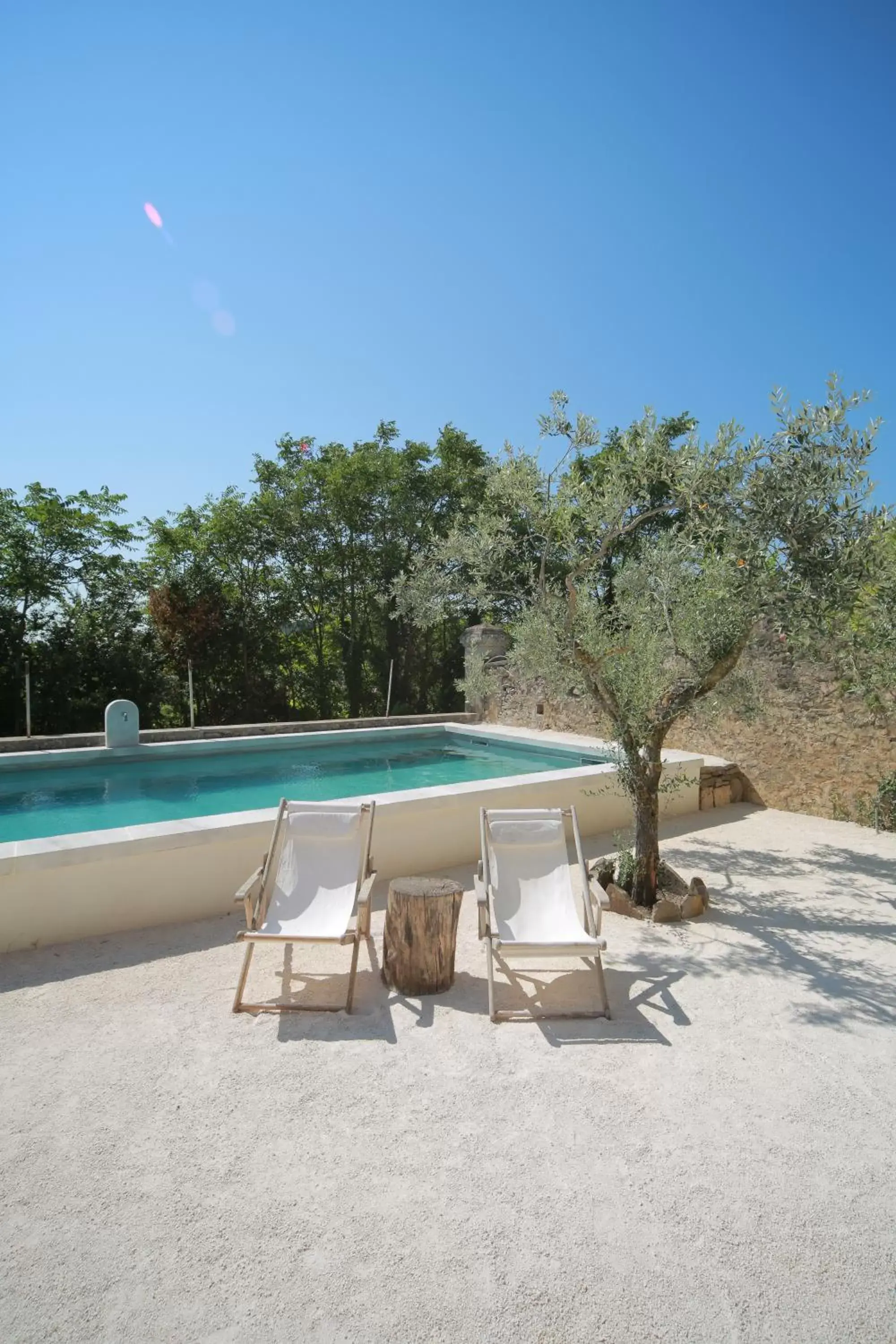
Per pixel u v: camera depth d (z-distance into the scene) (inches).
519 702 561.0
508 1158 107.3
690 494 187.5
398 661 832.9
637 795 220.7
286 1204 97.0
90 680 690.2
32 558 667.4
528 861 182.5
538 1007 157.2
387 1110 119.1
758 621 200.8
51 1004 153.8
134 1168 103.6
